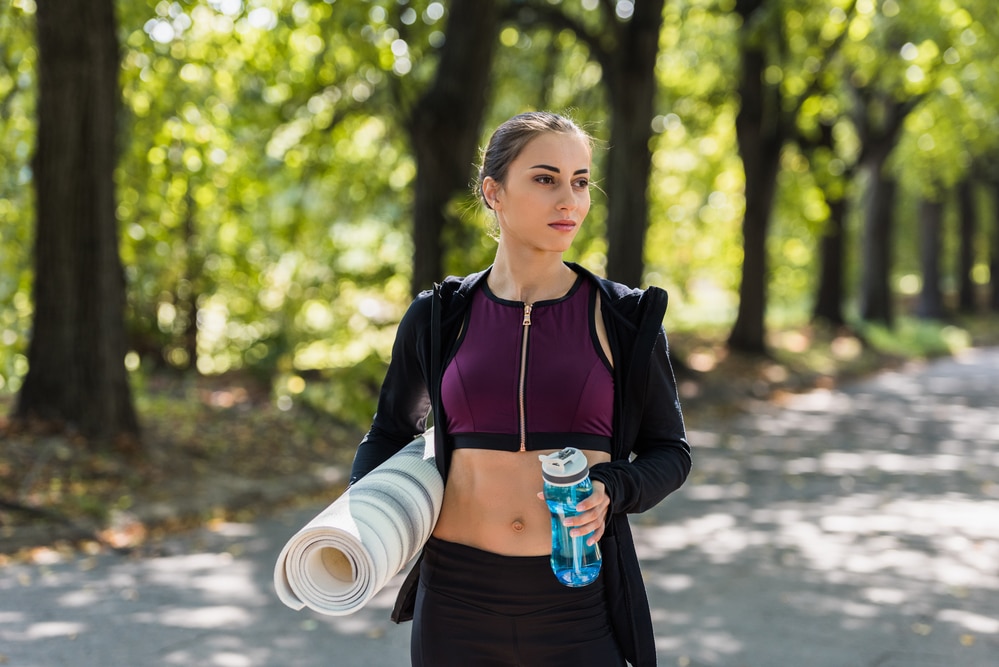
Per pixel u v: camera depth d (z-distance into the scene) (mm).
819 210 28875
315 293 17672
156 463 11062
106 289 11266
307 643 6648
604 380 2986
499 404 2984
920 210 48469
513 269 3086
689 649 6582
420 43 15484
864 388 25609
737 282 34000
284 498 11078
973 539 9703
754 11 23750
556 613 2965
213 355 18016
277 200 19672
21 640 6590
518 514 2961
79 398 11117
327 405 14859
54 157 11078
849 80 30609
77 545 8914
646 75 20234
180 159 15039
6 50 12836
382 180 19750
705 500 11609
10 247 13398
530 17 20344
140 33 12953
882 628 7020
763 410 20797
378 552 2717
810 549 9289
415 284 15203
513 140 2980
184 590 7766
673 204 31172
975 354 39031
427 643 3062
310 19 13906
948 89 29938
